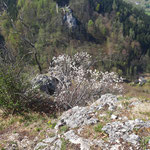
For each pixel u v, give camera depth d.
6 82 7.44
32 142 5.40
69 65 12.70
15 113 7.68
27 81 8.44
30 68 9.80
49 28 49.62
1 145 5.38
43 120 7.06
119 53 72.31
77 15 77.88
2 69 7.88
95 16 85.31
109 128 4.96
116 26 83.81
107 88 12.08
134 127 4.76
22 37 15.96
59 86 11.27
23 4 47.75
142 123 4.86
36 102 8.59
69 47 54.16
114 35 80.31
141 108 5.75
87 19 81.19
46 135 5.60
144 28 89.12
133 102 6.45
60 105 9.52
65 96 10.41
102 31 80.75
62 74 12.45
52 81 12.45
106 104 6.56
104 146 4.38
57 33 55.66
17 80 7.96
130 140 4.36
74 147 4.61
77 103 10.08
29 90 8.09
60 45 51.44
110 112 5.87
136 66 74.06
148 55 80.38
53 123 6.30
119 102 6.57
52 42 48.22
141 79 64.31
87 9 83.31
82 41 72.12
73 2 79.38
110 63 56.25
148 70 75.50
